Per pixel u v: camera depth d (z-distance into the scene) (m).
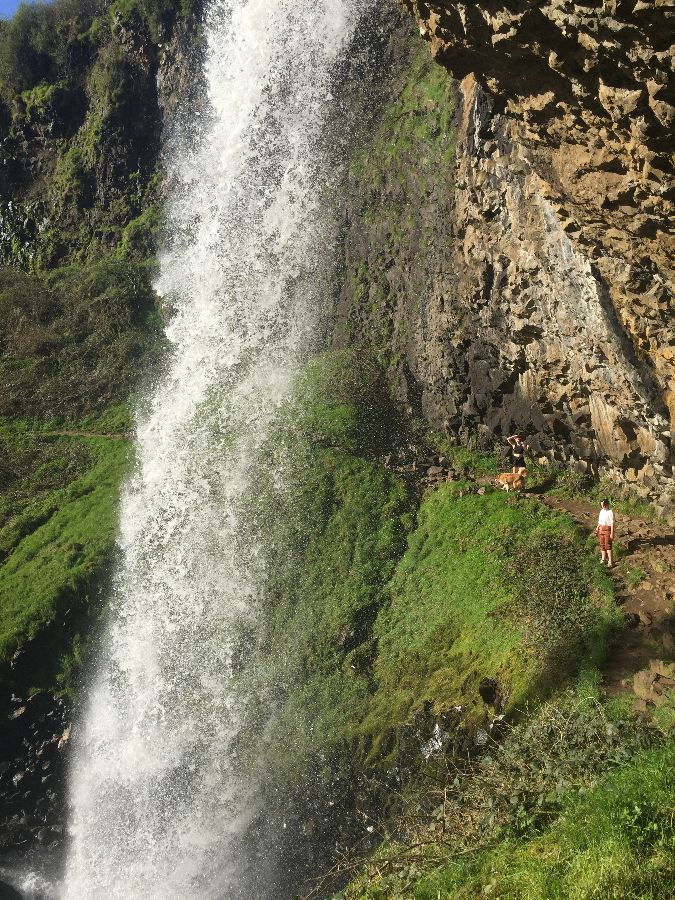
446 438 28.84
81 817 24.45
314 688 22.41
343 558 25.22
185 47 49.00
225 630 25.47
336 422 29.66
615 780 7.77
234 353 36.25
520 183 19.70
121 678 26.84
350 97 36.78
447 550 23.30
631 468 20.42
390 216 32.47
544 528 20.98
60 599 28.59
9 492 35.53
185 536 29.05
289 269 36.66
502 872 7.47
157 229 49.31
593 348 18.44
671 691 10.85
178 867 21.47
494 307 23.52
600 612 16.16
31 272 52.25
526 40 11.02
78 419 40.44
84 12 55.03
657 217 11.69
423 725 18.50
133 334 44.22
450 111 28.53
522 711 14.88
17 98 54.97
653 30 8.66
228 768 22.44
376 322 32.88
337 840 18.84
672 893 6.17
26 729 26.28
